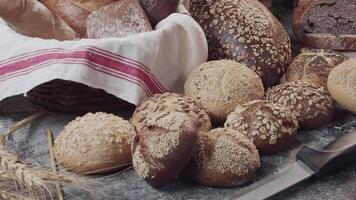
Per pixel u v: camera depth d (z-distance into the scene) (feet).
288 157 2.48
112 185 2.30
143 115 2.49
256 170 2.35
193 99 2.66
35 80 2.61
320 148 2.45
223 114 2.64
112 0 2.88
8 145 2.56
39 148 2.54
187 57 2.83
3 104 2.90
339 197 2.22
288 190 2.24
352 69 2.70
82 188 2.19
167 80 2.81
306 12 3.53
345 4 3.46
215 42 3.02
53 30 2.75
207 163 2.26
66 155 2.37
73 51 2.59
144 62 2.65
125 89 2.64
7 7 2.65
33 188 2.15
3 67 2.69
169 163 2.20
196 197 2.23
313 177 2.27
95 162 2.35
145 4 2.81
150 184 2.28
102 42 2.61
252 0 3.19
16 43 2.69
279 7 4.04
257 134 2.46
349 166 2.36
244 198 2.15
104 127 2.41
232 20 3.01
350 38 3.39
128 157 2.39
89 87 2.67
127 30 2.73
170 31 2.72
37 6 2.72
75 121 2.49
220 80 2.65
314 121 2.64
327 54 2.97
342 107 2.77
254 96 2.67
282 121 2.49
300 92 2.67
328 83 2.76
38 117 2.76
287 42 3.07
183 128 2.20
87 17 2.82
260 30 2.98
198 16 3.09
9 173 2.15
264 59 2.93
